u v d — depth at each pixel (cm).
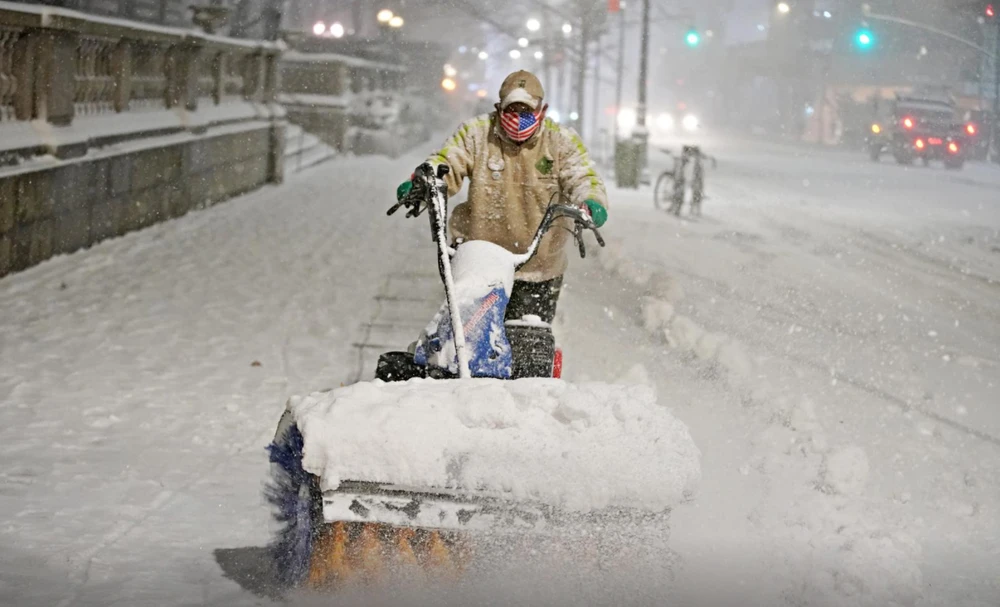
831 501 555
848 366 908
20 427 646
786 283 1347
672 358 891
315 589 384
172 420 679
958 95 4828
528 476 366
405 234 1623
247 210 1791
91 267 1162
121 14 2636
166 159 1548
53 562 447
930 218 2245
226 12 1894
